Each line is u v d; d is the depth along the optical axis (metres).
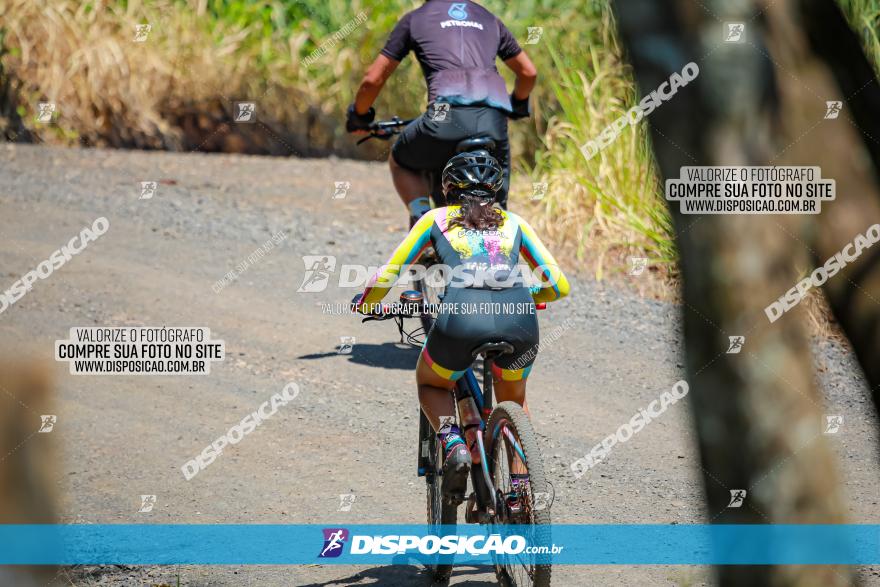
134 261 27.83
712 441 3.67
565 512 15.84
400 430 18.98
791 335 3.58
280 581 13.48
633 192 30.38
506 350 12.66
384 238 30.86
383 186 37.41
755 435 3.60
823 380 20.92
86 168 36.94
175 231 30.55
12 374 3.23
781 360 3.57
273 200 34.50
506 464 12.64
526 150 38.09
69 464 16.94
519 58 21.08
